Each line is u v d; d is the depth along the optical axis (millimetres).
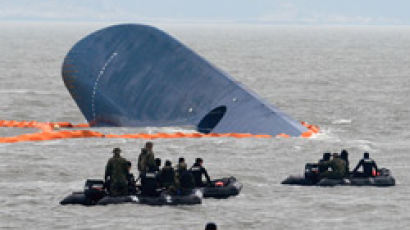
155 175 121562
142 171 124125
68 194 129875
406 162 161125
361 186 134375
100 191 121500
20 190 133000
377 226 110250
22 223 111875
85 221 112125
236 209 118750
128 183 122250
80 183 139625
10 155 164875
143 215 114812
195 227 109062
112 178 121000
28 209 119438
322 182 134750
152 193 121188
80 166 154625
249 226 110125
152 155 127375
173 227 109000
